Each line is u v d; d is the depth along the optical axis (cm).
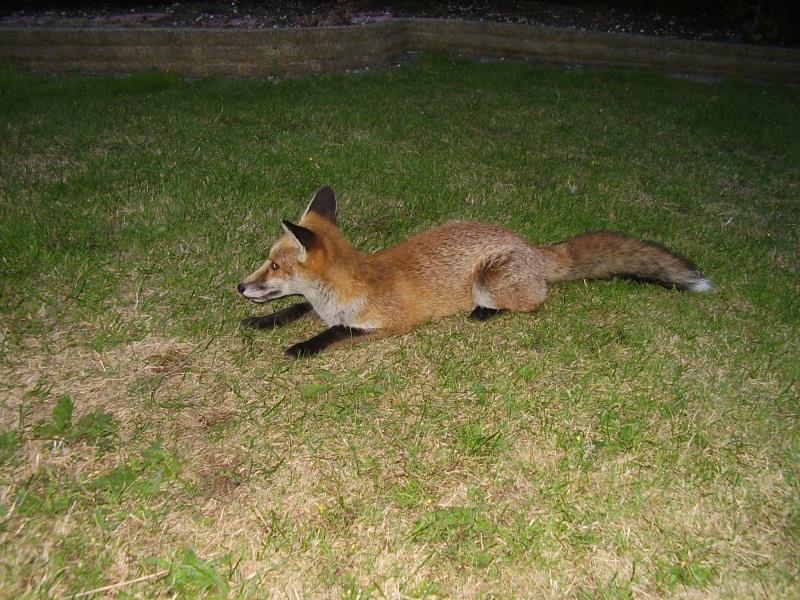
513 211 160
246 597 68
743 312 125
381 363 106
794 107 284
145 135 201
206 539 74
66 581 68
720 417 97
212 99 244
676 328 118
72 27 290
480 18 365
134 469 82
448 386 101
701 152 227
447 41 336
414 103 255
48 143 189
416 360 107
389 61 319
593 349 112
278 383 99
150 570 70
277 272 109
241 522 77
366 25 299
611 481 85
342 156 189
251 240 137
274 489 81
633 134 239
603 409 98
